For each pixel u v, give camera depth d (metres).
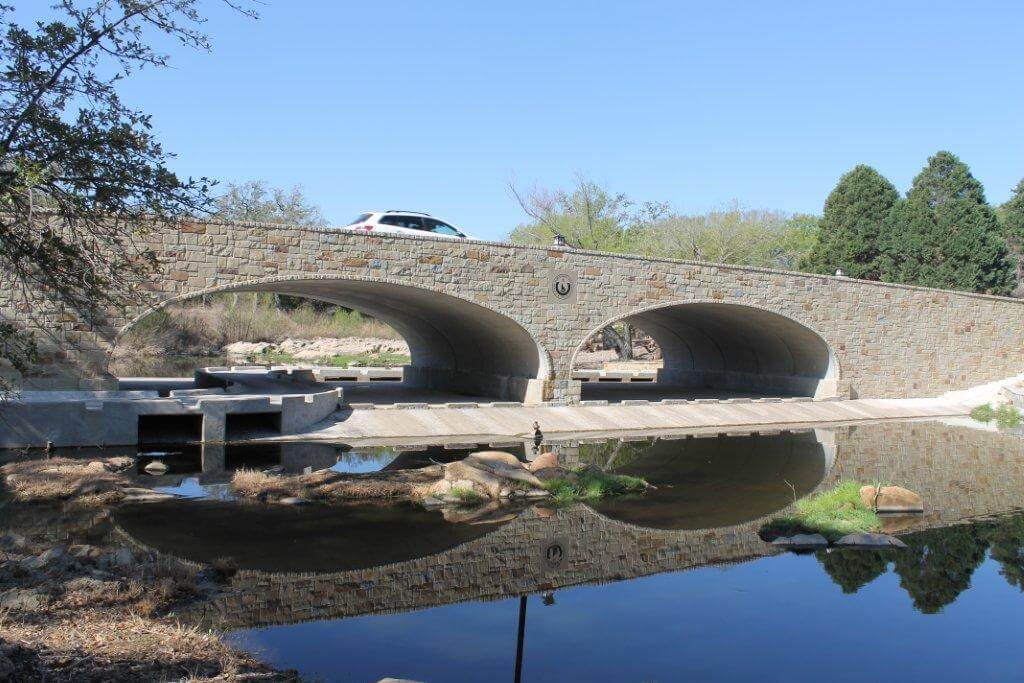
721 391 39.19
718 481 19.56
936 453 24.61
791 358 37.34
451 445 22.59
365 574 12.09
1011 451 25.14
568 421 26.88
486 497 16.89
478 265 26.69
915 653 10.04
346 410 25.36
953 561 13.73
